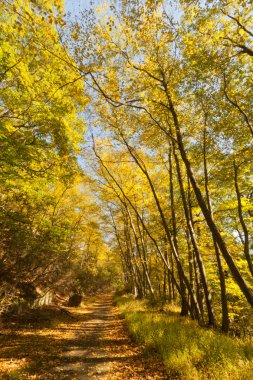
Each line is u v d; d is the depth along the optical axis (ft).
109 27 25.94
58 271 55.11
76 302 78.69
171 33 26.66
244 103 31.78
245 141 34.17
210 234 48.34
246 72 28.84
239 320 50.37
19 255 35.99
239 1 22.71
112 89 30.73
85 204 71.67
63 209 62.85
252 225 48.85
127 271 116.16
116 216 88.99
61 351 27.61
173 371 20.11
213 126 33.99
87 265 117.80
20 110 28.07
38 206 35.09
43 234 37.11
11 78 27.71
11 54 25.70
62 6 20.68
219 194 46.19
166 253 74.74
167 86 29.45
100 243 112.16
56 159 31.14
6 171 25.64
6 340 30.63
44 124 29.04
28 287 52.31
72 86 29.99
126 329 39.04
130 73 30.68
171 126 34.65
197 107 33.47
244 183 42.29
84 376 20.54
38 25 23.91
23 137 28.14
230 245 48.75
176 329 29.30
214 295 59.47
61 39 25.16
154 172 53.47
